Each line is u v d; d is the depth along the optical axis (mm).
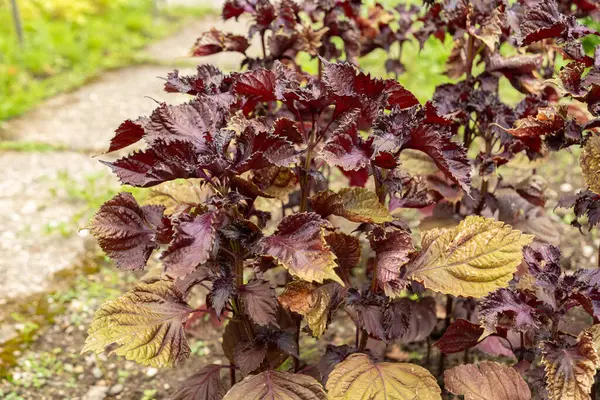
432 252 890
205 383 914
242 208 891
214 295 843
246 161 810
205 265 877
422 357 1138
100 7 3680
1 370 1145
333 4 1132
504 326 909
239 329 956
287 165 821
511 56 1028
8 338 1205
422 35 1093
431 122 877
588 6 1057
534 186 1063
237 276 877
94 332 833
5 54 2814
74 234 1509
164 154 817
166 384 1127
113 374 1146
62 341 1203
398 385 835
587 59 890
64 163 1898
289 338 908
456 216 1068
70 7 3428
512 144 983
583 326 930
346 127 821
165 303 874
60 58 2924
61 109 2387
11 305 1276
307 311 867
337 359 927
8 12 3260
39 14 3377
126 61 2998
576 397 808
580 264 1289
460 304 1097
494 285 842
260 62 1064
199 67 937
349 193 912
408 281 876
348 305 882
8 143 2021
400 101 903
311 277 794
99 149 2012
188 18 3883
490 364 891
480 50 1043
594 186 875
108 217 866
